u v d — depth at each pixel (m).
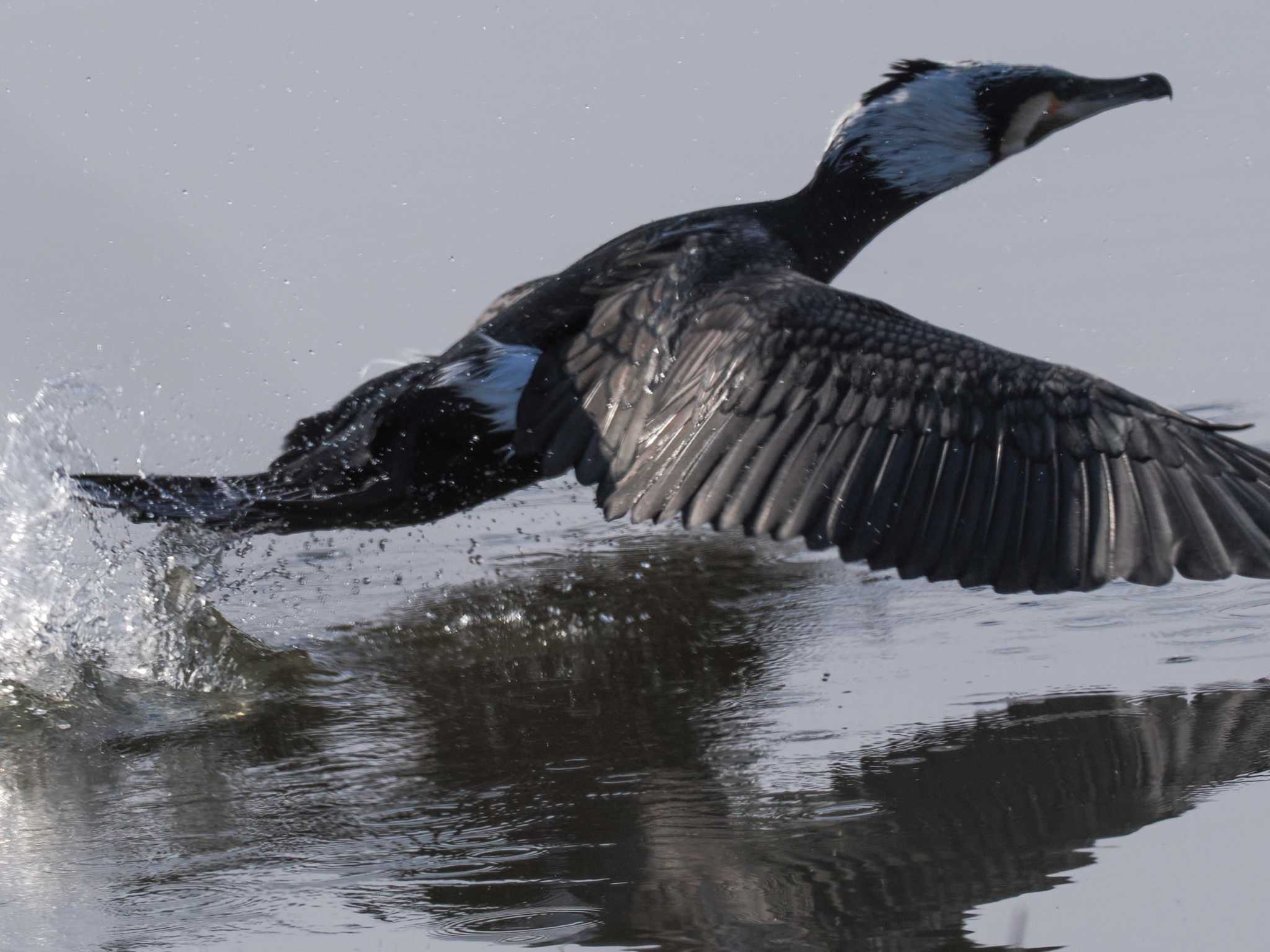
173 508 10.63
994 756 8.70
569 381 9.59
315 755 9.72
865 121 11.42
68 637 11.32
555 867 7.76
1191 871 7.12
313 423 11.14
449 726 10.08
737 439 8.46
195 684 10.95
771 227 11.07
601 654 11.34
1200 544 7.71
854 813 8.08
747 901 7.18
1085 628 10.82
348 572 13.34
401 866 7.93
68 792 9.27
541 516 14.84
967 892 7.10
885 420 8.27
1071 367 8.35
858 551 8.02
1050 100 11.35
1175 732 8.83
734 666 10.78
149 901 7.69
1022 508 7.97
